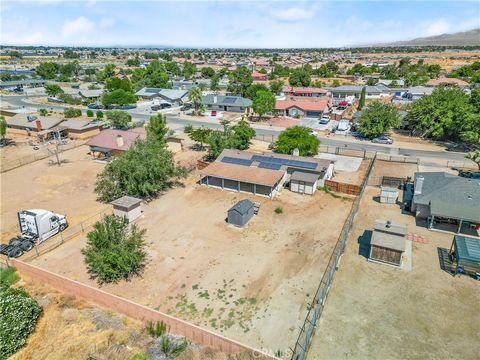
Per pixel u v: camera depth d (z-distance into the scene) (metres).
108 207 40.72
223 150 51.56
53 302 25.72
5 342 21.05
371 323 22.86
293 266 29.19
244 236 34.06
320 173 44.88
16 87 146.75
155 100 110.94
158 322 23.02
